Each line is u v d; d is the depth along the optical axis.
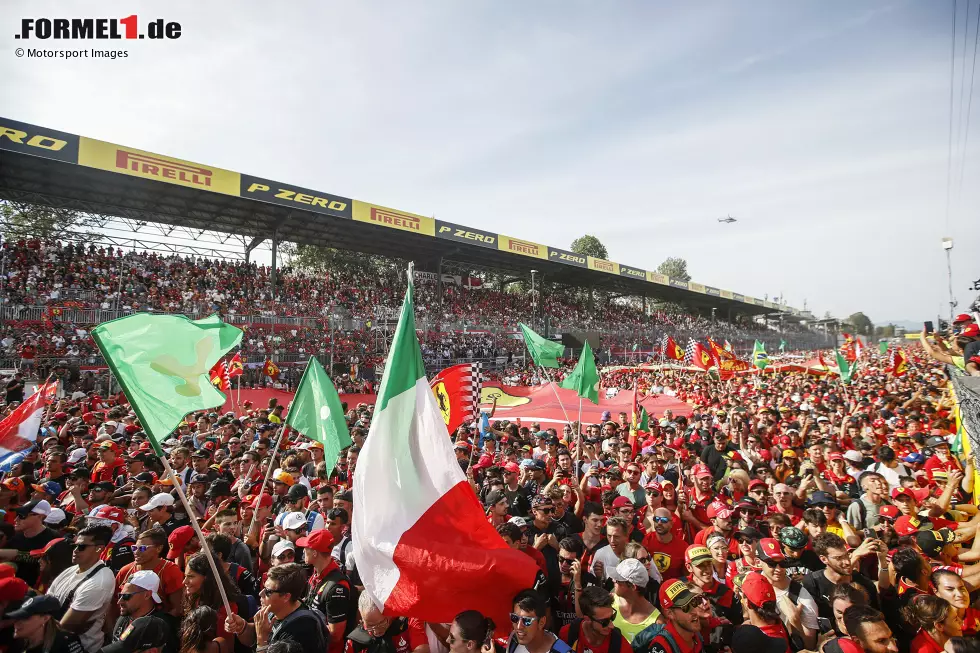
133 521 6.21
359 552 3.58
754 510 5.49
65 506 6.88
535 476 7.44
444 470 3.91
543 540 5.23
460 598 3.45
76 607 3.93
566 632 3.88
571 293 58.00
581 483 7.16
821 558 4.38
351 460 8.32
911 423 11.06
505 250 36.31
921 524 5.45
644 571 3.92
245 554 5.25
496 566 3.48
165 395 4.54
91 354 19.55
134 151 20.41
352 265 44.19
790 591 4.11
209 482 7.19
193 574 4.10
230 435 11.14
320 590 4.23
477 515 3.81
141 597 3.86
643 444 9.64
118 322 4.52
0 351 18.05
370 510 3.66
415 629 3.90
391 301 37.25
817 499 5.68
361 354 26.61
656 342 48.56
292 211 28.19
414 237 34.25
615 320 55.34
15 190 24.30
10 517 5.74
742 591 4.11
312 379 8.24
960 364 7.83
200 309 24.64
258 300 28.56
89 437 9.58
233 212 28.50
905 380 23.22
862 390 19.86
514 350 36.00
